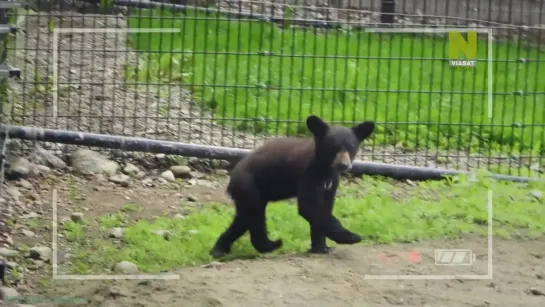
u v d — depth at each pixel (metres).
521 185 13.38
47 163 13.27
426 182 13.55
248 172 10.53
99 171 13.23
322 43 19.23
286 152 10.47
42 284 9.67
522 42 20.36
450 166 14.52
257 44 18.81
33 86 14.62
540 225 11.60
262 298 8.88
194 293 9.05
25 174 12.77
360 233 11.08
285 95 16.61
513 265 10.19
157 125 14.72
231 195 10.55
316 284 9.33
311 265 9.89
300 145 10.50
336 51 15.41
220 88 16.11
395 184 13.58
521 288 9.46
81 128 14.29
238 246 10.91
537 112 17.27
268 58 16.77
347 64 16.39
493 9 24.78
